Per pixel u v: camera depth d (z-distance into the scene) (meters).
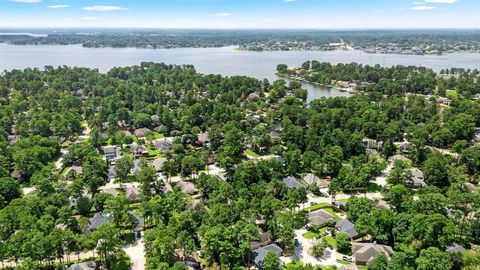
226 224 121.00
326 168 173.00
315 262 112.62
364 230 120.44
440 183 161.50
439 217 114.12
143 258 113.88
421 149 188.12
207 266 110.56
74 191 140.50
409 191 143.25
